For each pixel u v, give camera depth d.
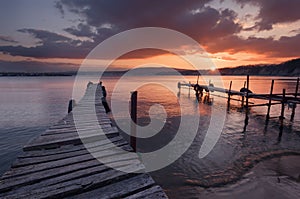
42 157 3.54
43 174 2.88
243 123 12.27
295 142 8.68
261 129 10.88
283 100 12.85
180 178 5.70
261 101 23.72
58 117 14.84
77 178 2.79
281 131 10.48
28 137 10.49
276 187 5.12
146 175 2.97
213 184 5.35
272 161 6.67
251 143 8.55
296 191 4.94
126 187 2.63
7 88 40.84
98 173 2.95
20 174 2.86
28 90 36.25
